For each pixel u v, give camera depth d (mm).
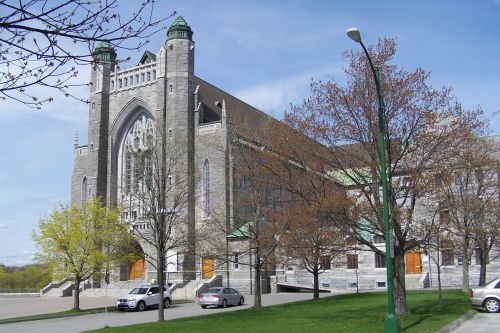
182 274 58969
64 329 31219
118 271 65375
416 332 20375
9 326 34281
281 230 34438
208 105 71000
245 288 59062
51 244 44781
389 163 25344
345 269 67500
